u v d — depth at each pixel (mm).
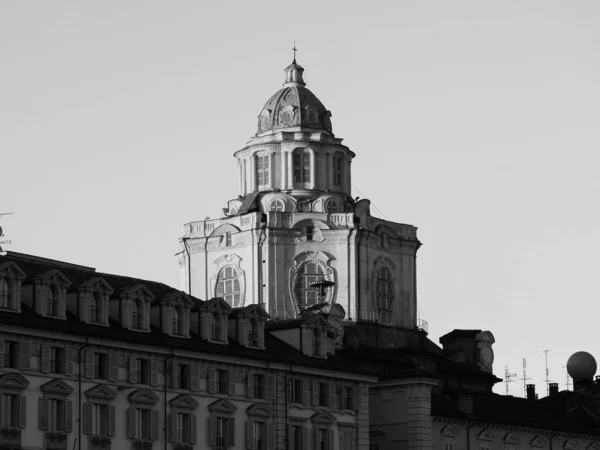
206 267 190375
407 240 192875
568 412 180000
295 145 192000
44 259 132125
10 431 113000
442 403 160375
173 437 125000
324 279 186000
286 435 135125
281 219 187375
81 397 118438
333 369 140375
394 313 190250
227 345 131625
